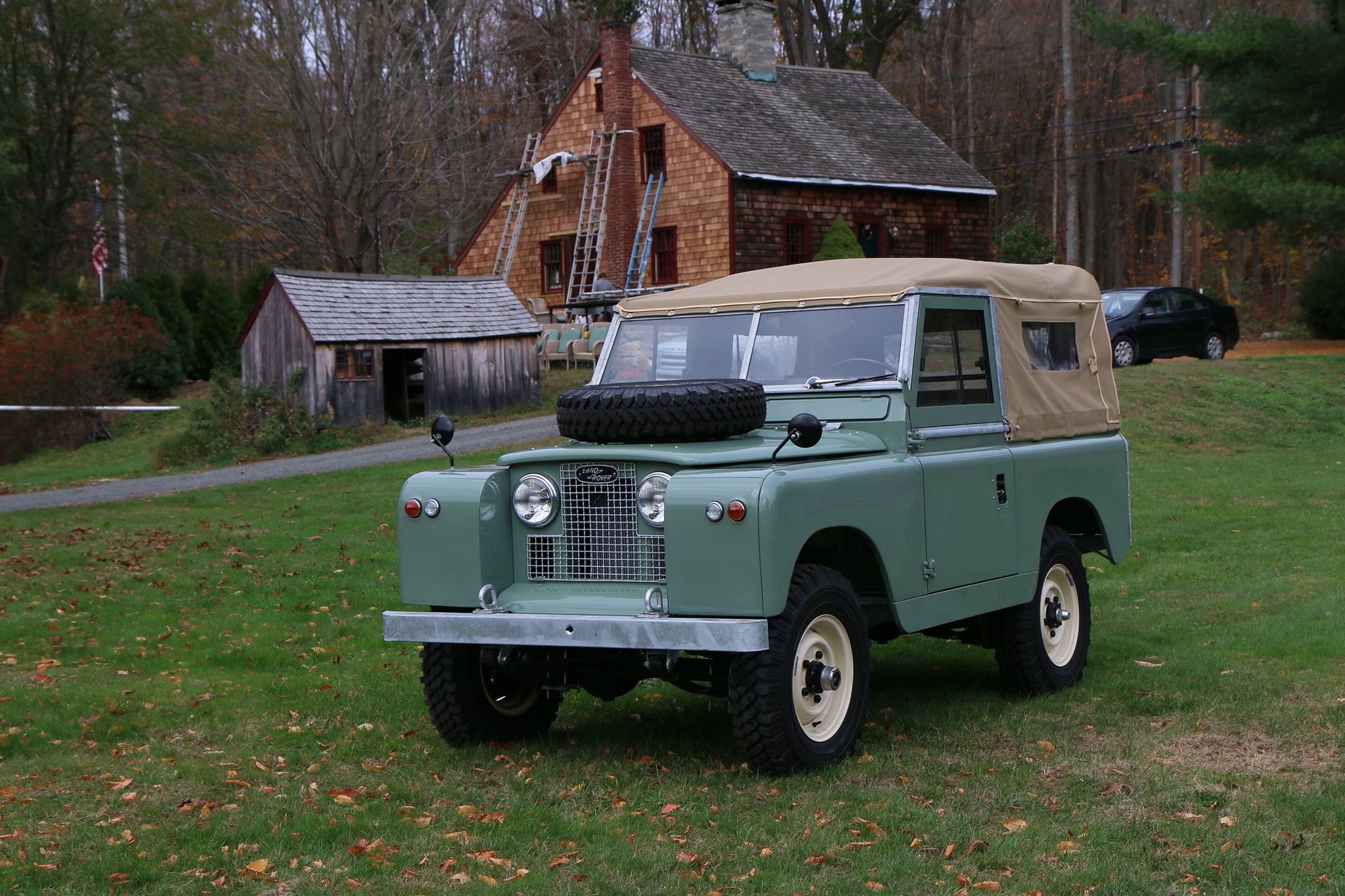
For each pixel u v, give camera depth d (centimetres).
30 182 3709
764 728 521
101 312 2848
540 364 2898
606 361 691
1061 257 5538
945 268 645
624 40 3044
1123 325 2436
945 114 5566
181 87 3750
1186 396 2102
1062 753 569
